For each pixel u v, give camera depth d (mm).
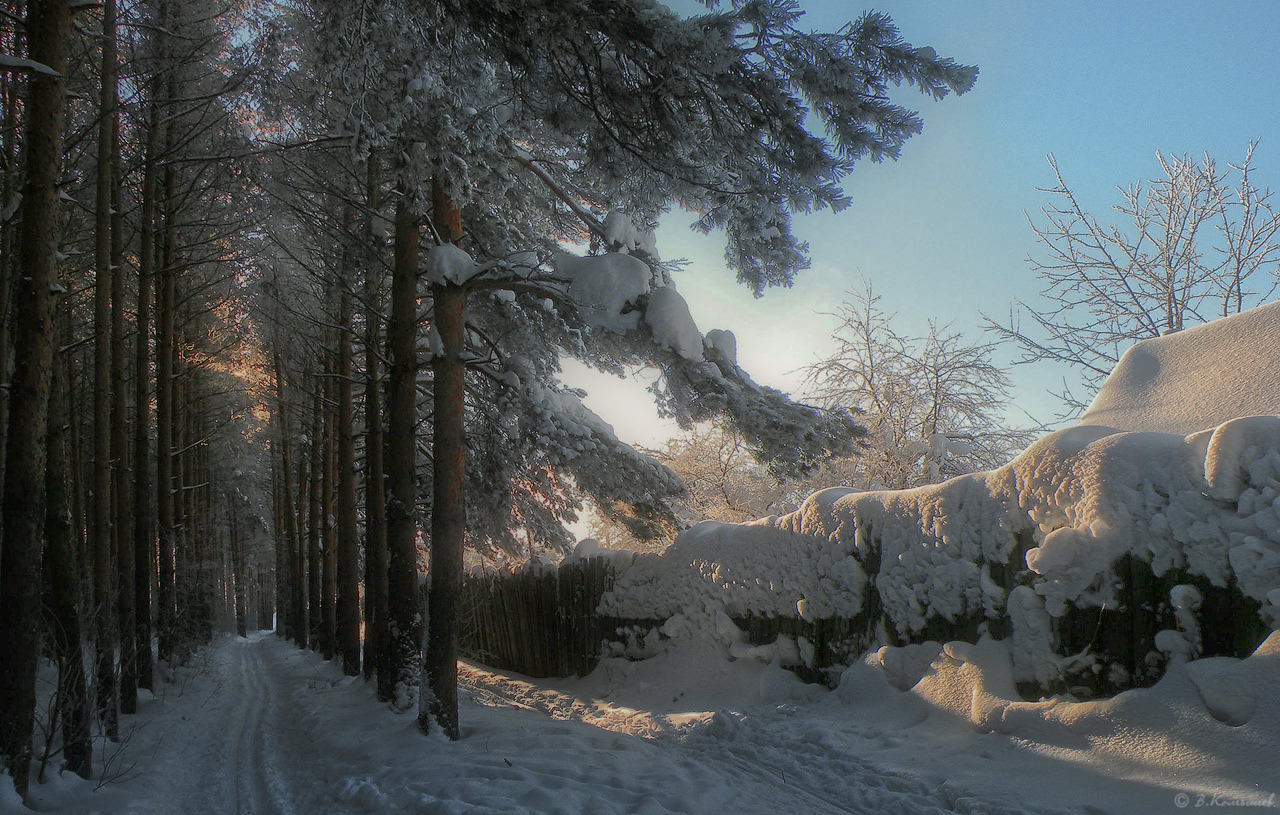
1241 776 3867
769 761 5875
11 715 5340
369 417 12383
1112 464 5145
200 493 22812
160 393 13773
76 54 9070
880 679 6816
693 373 7906
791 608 8398
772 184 6160
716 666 9203
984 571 6043
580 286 7641
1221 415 5664
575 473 12977
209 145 12328
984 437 15516
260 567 43719
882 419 15266
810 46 5074
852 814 4598
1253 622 4312
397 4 5578
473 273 7832
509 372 11844
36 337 5586
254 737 9367
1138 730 4551
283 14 7082
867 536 7469
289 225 12359
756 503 17453
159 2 10703
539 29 5496
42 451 5617
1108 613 5094
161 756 7762
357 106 6152
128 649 9562
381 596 11664
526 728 7523
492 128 6637
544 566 13578
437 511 7551
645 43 5441
